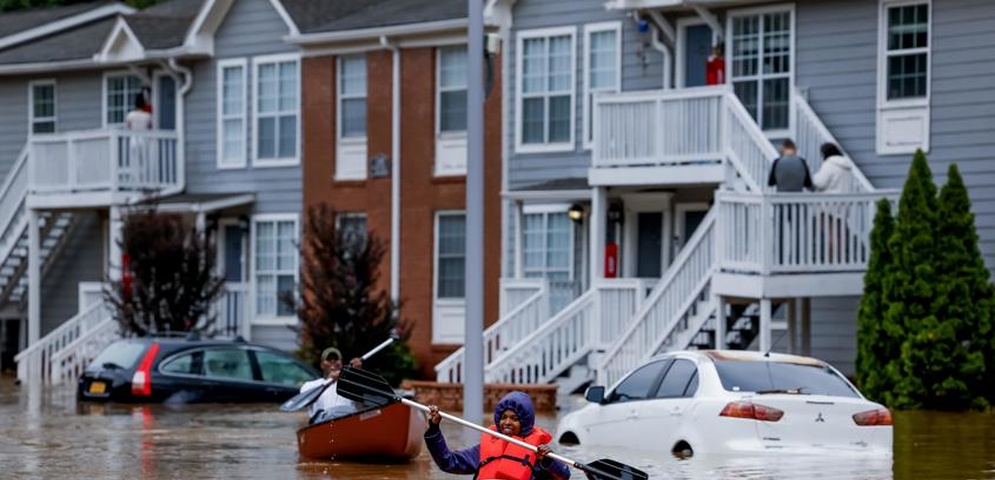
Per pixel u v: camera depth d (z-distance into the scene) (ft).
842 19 199.93
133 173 259.60
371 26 241.76
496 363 203.72
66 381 250.98
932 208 176.96
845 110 199.82
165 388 187.83
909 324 175.01
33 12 318.45
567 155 225.15
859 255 182.50
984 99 189.47
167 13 295.28
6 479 119.65
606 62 221.66
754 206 178.81
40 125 287.89
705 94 197.47
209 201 252.83
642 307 196.34
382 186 244.22
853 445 121.80
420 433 130.41
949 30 192.13
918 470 119.85
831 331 197.16
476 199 146.72
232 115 261.44
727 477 112.37
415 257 240.53
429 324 238.68
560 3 226.17
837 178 185.16
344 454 130.52
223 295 245.24
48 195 265.75
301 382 192.24
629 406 130.62
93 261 279.28
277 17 256.52
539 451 85.76
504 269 230.48
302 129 253.24
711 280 188.24
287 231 255.29
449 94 238.27
